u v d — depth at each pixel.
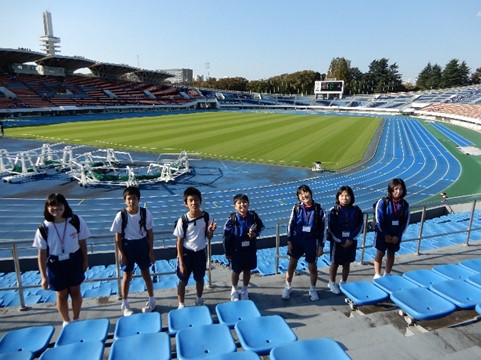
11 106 54.06
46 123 48.75
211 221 5.46
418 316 4.29
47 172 23.98
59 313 5.43
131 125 48.06
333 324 4.72
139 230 5.30
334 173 25.09
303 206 5.63
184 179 23.38
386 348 3.81
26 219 16.42
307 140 37.44
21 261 10.37
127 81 85.69
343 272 6.02
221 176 24.11
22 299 5.47
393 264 6.74
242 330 4.02
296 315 5.20
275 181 23.12
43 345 3.96
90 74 82.31
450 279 5.48
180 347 3.71
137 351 3.61
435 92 89.06
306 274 6.68
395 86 126.44
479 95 75.88
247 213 5.54
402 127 52.59
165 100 81.75
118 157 29.36
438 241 11.74
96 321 4.38
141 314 4.54
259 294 5.88
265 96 106.19
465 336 4.07
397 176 24.59
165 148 32.75
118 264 5.88
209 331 3.95
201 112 75.12
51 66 71.50
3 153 24.55
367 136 41.31
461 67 111.00
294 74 134.50
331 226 5.82
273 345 3.83
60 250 4.77
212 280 7.22
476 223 13.73
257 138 38.34
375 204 6.16
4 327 5.08
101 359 3.50
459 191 21.45
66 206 4.80
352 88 129.50
